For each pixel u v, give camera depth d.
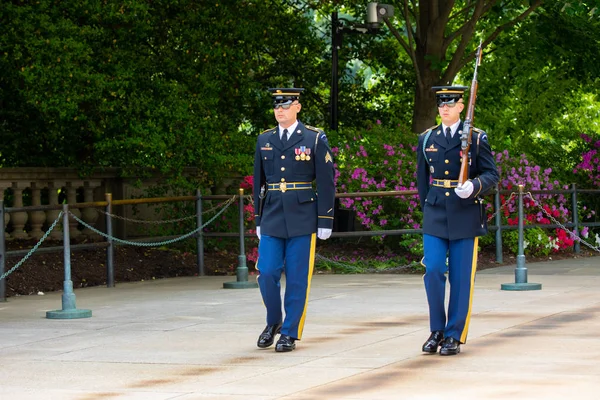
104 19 20.02
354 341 10.98
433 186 10.40
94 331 12.36
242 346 10.89
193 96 21.20
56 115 19.77
